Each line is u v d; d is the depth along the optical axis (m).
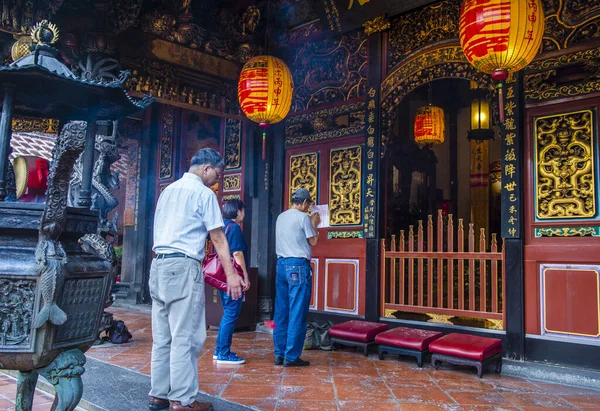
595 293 4.57
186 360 2.99
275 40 7.56
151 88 6.69
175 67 6.93
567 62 4.90
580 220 4.75
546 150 5.02
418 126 8.97
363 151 6.57
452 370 4.76
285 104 5.80
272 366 4.73
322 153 7.06
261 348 5.68
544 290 4.88
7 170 3.04
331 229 6.79
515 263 5.02
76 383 2.62
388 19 6.30
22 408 2.83
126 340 5.81
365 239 6.36
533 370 4.63
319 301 6.78
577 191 4.80
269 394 3.75
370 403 3.59
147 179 9.94
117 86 2.88
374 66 6.43
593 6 4.79
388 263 6.20
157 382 3.17
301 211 4.90
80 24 5.71
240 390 3.85
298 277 4.70
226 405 3.41
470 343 4.66
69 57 5.74
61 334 2.56
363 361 5.06
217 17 7.04
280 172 7.53
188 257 3.05
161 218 3.16
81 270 2.65
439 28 5.90
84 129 2.48
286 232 4.80
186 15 6.52
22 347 2.44
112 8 5.74
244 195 7.98
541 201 5.01
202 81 7.25
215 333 6.74
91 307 2.78
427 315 5.72
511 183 5.11
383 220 6.32
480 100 10.74
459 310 5.46
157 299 3.12
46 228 2.48
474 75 5.55
